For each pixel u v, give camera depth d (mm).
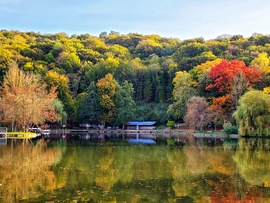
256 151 44312
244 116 67438
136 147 50281
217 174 28422
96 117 103625
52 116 81500
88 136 80125
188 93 94375
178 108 95625
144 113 115250
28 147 48188
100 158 37625
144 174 28109
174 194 21719
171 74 124688
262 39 156500
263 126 67250
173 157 38719
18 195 20688
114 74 125125
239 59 114125
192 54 141750
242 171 29656
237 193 22172
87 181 25094
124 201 19906
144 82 130250
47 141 60344
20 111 72312
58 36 194250
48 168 30547
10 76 78500
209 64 104250
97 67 123625
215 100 84500
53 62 128375
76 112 102750
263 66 100688
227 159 37031
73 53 134125
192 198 20906
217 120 83375
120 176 27125
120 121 105250
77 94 115688
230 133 75438
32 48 138625
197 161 35469
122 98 106625
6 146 49000
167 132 94812
